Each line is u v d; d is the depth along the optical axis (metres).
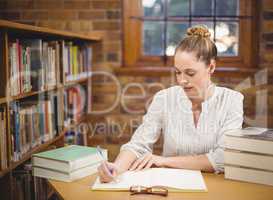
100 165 1.39
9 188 1.68
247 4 2.98
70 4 2.96
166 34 3.14
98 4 3.03
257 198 1.21
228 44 3.04
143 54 3.15
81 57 2.88
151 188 1.24
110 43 3.09
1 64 1.61
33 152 1.86
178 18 3.12
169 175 1.38
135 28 3.12
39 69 1.99
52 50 2.20
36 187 1.67
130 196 1.21
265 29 2.93
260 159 1.32
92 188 1.27
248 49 2.99
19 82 1.77
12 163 1.69
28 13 2.83
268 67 2.90
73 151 1.50
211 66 1.60
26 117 1.84
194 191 1.25
